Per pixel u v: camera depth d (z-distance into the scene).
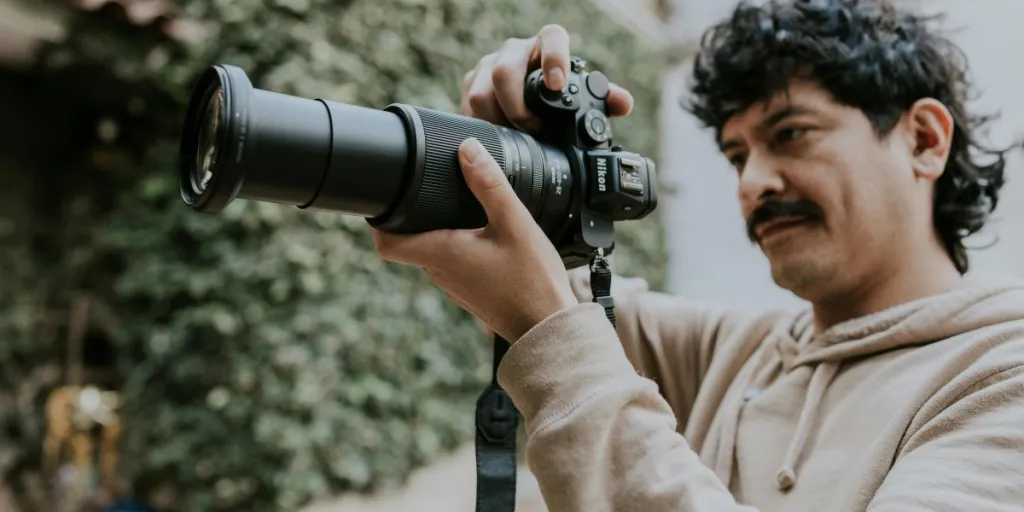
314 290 2.53
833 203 0.90
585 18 4.05
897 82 0.90
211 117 0.70
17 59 2.62
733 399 1.01
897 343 0.85
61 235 2.89
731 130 1.00
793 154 0.92
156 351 2.59
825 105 0.91
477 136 0.76
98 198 2.90
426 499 2.87
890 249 0.90
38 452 2.76
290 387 2.49
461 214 0.74
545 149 0.83
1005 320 0.81
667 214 4.82
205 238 2.58
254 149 0.63
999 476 0.66
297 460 2.48
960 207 0.98
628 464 0.66
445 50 3.03
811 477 0.84
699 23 4.86
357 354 2.64
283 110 0.65
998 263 3.39
